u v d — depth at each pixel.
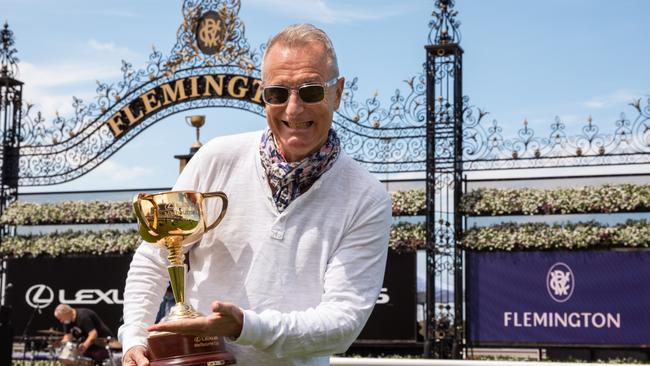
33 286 15.09
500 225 12.69
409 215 13.12
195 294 2.72
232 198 2.73
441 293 12.82
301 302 2.67
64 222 14.91
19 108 15.29
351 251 2.69
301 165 2.66
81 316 12.24
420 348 13.16
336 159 2.74
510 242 12.50
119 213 14.66
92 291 14.77
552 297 12.47
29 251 14.91
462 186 13.02
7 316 11.32
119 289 14.66
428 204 12.84
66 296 14.89
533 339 12.49
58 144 14.88
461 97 12.97
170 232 2.62
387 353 13.27
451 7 13.01
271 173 2.69
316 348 2.53
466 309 12.78
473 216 12.83
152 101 14.45
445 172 12.88
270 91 2.60
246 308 2.65
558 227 12.41
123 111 14.59
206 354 2.54
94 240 14.68
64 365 11.81
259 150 2.74
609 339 12.22
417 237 12.92
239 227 2.70
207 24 14.23
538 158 12.41
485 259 12.80
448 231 12.87
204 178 2.79
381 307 13.17
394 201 13.05
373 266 2.72
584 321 12.33
